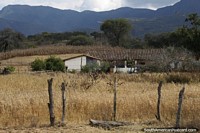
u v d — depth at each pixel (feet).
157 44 464.24
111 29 577.43
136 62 304.71
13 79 148.56
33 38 647.97
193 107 73.10
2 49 488.85
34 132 55.01
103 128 58.95
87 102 72.84
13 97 79.15
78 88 113.29
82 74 167.22
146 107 73.31
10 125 63.52
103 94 88.94
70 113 69.05
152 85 132.98
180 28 277.03
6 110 68.08
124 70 264.93
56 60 233.14
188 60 204.54
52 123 60.64
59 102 72.23
